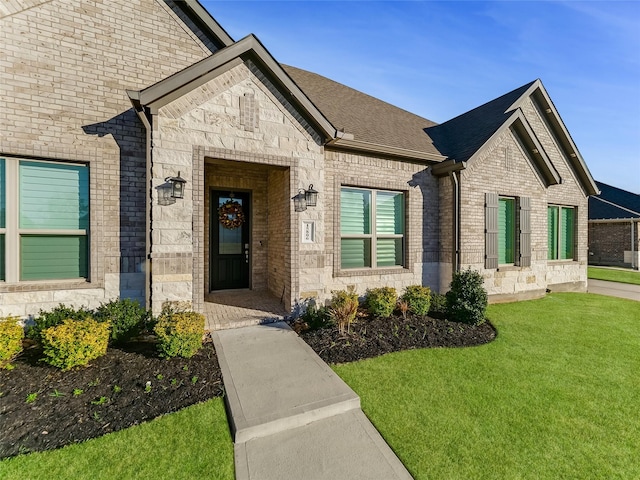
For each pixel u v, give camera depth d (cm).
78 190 520
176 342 389
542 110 1026
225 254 781
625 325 634
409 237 780
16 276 478
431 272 811
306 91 884
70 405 299
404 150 738
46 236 502
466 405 332
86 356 364
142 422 285
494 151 824
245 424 277
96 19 521
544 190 921
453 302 611
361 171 719
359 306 673
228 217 771
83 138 508
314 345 466
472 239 791
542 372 414
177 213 494
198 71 483
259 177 795
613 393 364
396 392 353
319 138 616
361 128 800
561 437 286
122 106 536
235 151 537
